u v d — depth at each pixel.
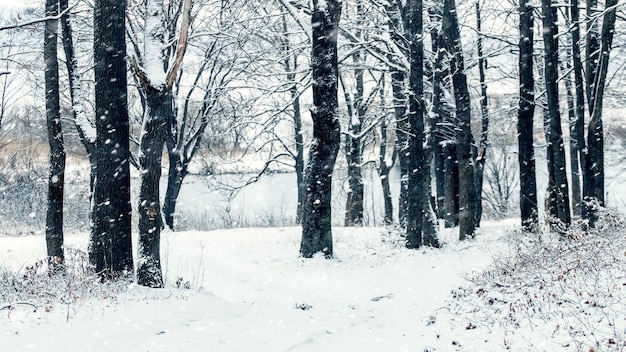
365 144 36.25
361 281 15.76
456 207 27.95
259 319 10.55
